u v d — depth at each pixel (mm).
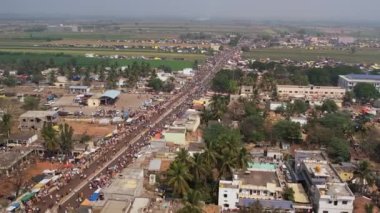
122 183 138125
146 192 143125
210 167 144375
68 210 131500
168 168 146750
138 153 181625
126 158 178375
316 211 131125
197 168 141375
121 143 199500
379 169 173875
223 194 135125
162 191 144125
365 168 152500
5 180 152250
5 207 130125
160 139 193875
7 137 190500
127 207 119625
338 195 128375
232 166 144875
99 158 178250
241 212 127250
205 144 175500
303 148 199375
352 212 130250
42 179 153000
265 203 130125
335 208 128500
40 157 177875
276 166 168125
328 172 146750
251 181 142250
